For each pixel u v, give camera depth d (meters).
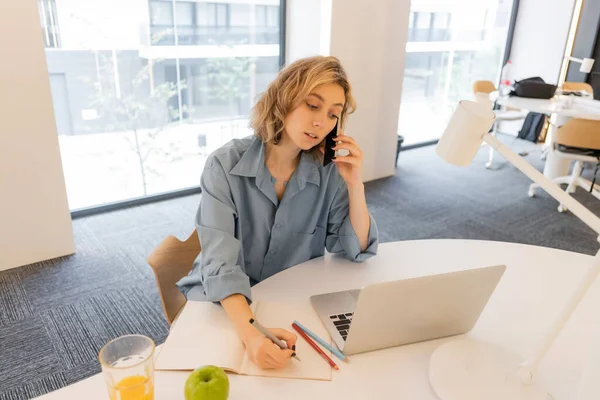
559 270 1.26
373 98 3.84
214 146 3.65
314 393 0.80
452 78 5.21
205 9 3.22
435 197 3.78
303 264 1.23
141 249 2.75
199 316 0.98
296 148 1.15
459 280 0.86
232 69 3.52
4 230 2.42
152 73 3.14
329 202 1.28
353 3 3.39
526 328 1.01
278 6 3.60
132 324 2.08
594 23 4.79
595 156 3.41
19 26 2.19
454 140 0.76
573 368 0.89
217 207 1.12
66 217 2.59
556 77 5.21
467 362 0.85
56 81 2.80
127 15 2.91
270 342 0.85
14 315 2.12
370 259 1.27
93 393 0.78
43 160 2.43
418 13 4.54
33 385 1.71
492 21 5.27
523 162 0.73
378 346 0.91
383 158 4.15
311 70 1.04
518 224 3.32
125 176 3.31
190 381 0.73
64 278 2.43
